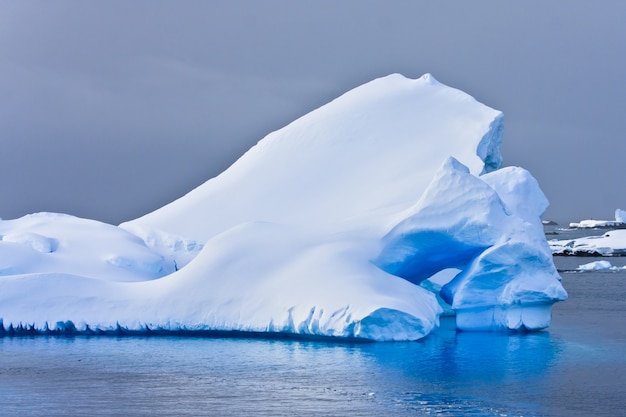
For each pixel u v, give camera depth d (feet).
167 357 196.44
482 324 230.07
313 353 197.77
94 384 173.06
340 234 233.14
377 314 202.18
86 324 223.92
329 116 336.49
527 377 176.86
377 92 343.67
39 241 282.15
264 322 212.84
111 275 271.08
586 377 176.55
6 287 229.25
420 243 229.25
